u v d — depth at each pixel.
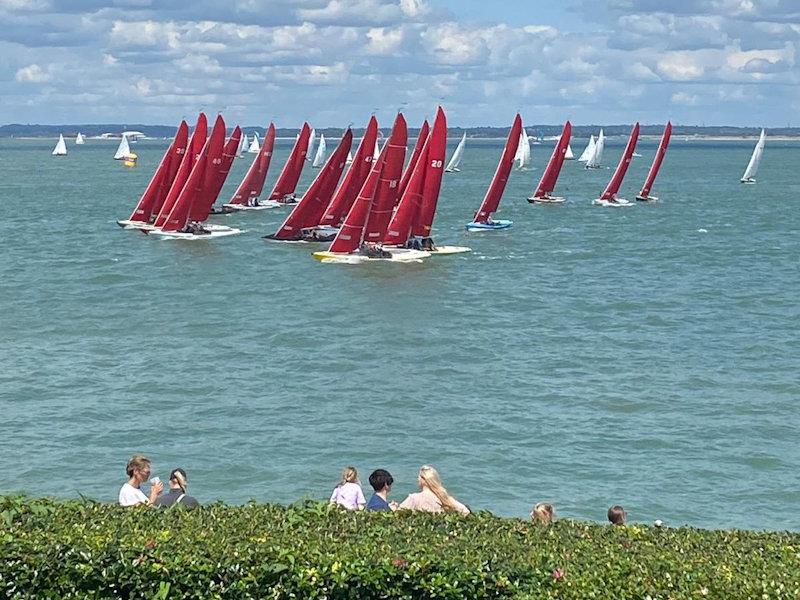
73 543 13.97
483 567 13.69
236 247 93.44
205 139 105.62
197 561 13.72
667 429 38.94
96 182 196.25
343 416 40.44
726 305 66.62
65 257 86.19
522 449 36.56
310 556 13.88
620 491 32.75
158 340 54.97
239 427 38.81
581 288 73.31
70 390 43.84
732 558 14.30
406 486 33.12
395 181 85.50
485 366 49.25
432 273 79.69
